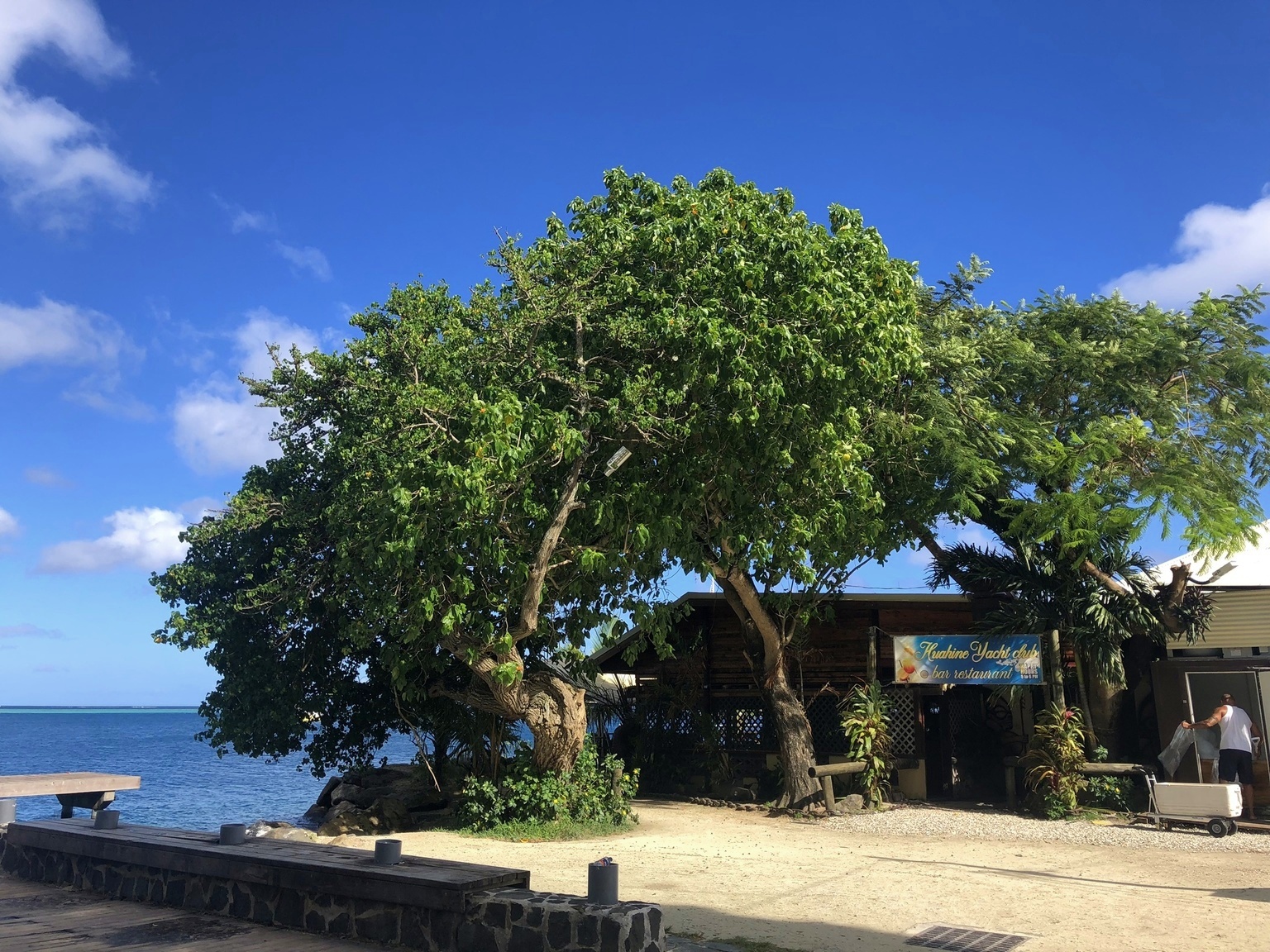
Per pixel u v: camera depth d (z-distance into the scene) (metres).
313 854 7.64
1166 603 16.20
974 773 19.14
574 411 13.47
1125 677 16.88
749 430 13.23
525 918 6.20
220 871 7.75
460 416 12.41
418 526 12.03
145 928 7.23
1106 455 15.75
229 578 16.20
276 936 7.00
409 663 14.38
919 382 16.64
